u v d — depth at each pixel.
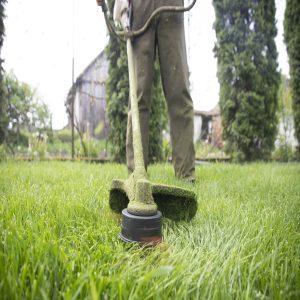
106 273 0.64
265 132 4.92
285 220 1.08
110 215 1.12
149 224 0.77
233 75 4.88
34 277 0.55
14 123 5.20
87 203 1.23
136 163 1.07
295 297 0.58
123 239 0.79
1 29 3.85
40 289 0.49
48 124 5.89
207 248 0.86
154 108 4.15
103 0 1.74
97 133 7.16
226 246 0.80
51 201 1.17
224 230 0.96
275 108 5.02
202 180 2.15
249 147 4.89
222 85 5.00
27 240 0.72
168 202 1.10
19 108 5.26
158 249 0.74
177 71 2.04
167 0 1.95
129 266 0.63
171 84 2.06
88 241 0.83
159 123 4.21
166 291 0.57
